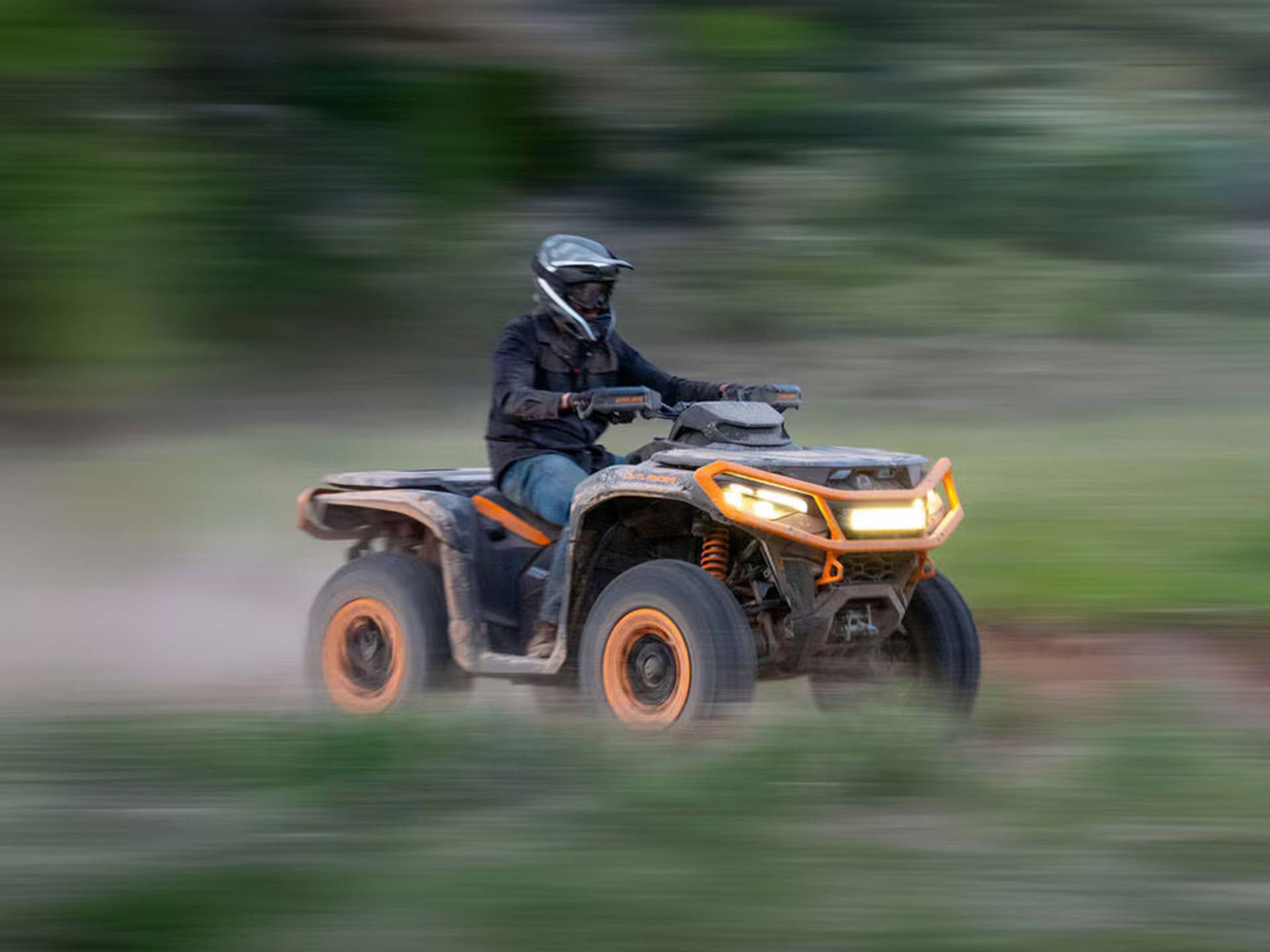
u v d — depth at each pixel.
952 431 30.19
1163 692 13.98
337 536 15.98
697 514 13.34
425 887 8.31
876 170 39.84
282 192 36.53
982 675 15.15
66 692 14.61
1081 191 39.34
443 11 40.19
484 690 15.73
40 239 33.31
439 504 14.65
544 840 9.21
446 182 38.72
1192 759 11.03
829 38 41.09
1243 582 18.67
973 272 37.91
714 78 41.09
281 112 37.47
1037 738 12.30
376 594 14.70
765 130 40.81
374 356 35.66
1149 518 22.03
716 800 9.95
